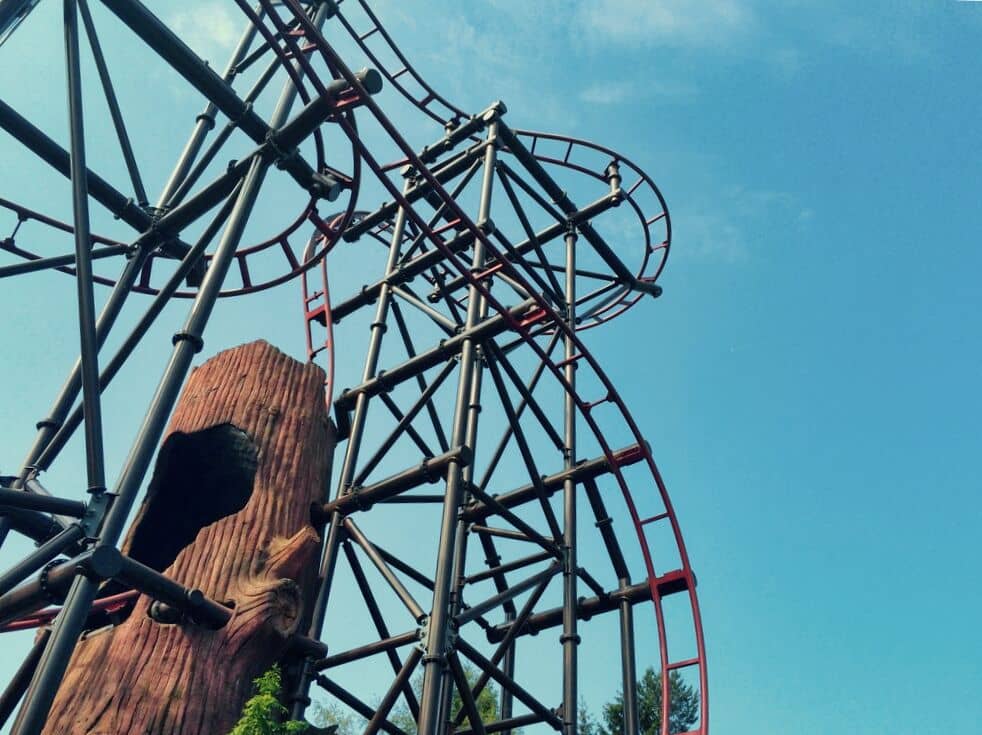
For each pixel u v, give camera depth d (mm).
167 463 10289
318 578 10398
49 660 5207
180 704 7422
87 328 6434
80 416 8297
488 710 24562
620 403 12383
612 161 15703
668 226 16609
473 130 14547
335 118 8617
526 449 11992
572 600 11664
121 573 6359
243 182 8086
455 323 12656
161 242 8898
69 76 7234
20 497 5727
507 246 14781
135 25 7930
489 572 12969
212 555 8812
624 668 11734
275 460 10055
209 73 8391
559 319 12055
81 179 6926
